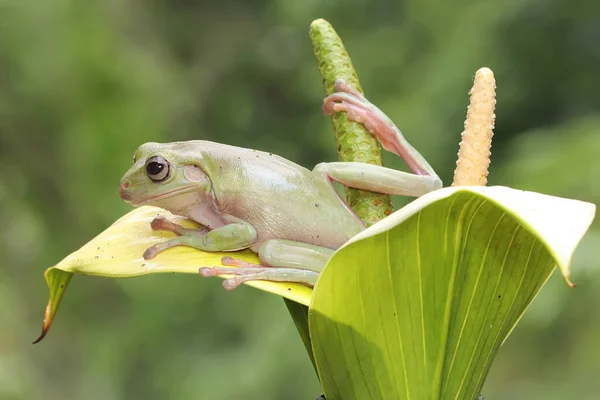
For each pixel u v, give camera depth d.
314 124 2.29
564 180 1.30
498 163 1.71
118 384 1.88
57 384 1.88
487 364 0.69
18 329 1.87
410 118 1.81
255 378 1.66
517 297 0.68
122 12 2.23
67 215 1.95
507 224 0.66
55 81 1.91
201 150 0.74
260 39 2.40
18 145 1.91
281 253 0.72
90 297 1.94
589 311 1.21
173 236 0.72
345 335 0.68
